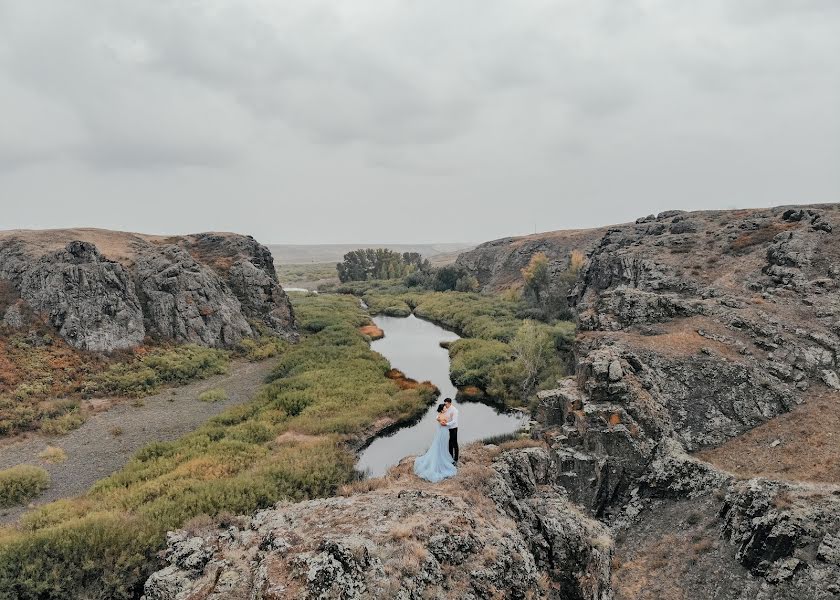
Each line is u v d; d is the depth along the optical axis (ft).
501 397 150.51
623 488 82.94
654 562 68.23
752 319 114.83
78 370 141.49
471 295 355.15
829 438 79.15
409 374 183.01
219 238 260.01
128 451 105.91
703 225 208.33
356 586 33.88
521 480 59.21
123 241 226.99
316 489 81.05
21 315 152.05
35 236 202.39
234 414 125.39
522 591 40.60
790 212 177.17
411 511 45.78
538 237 423.64
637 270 177.99
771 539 57.26
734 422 89.86
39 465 97.71
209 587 36.94
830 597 50.01
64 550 52.85
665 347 105.70
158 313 178.91
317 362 177.99
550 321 234.99
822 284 126.62
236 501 70.69
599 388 91.35
